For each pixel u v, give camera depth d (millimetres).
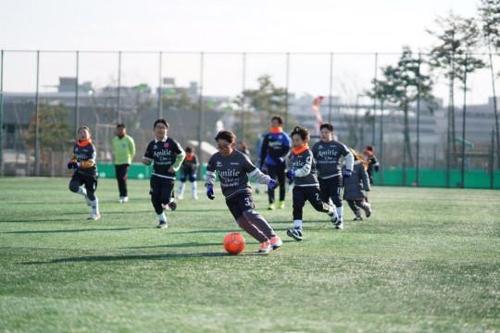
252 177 10422
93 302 6836
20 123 44656
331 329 5965
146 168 42906
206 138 69250
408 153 44875
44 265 8898
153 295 7180
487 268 9227
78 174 15406
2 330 5828
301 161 12109
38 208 18344
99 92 52469
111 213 17125
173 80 54781
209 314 6406
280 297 7168
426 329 6035
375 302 7023
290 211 18797
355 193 16406
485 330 6055
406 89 48094
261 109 55781
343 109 51188
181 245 11086
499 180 39594
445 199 26516
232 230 13453
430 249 11172
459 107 43062
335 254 10320
